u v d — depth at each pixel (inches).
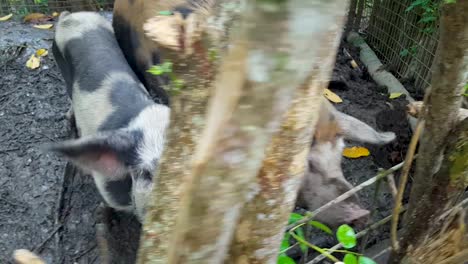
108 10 200.5
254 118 23.1
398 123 159.6
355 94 175.3
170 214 33.9
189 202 25.5
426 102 63.0
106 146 99.4
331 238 121.0
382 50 195.6
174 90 34.6
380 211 128.5
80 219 132.3
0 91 169.8
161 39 36.1
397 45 185.3
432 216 67.4
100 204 131.2
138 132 104.8
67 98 168.2
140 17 138.3
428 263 68.0
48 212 133.5
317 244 119.5
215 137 23.4
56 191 138.9
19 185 140.1
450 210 67.6
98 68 122.6
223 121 23.1
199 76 32.9
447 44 55.6
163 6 126.2
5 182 140.6
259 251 38.9
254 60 21.7
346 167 145.0
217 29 32.8
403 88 174.1
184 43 33.8
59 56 141.4
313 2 20.9
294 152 34.1
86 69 123.6
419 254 69.3
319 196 108.8
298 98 31.0
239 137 23.4
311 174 108.3
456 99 60.0
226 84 22.5
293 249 115.9
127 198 112.7
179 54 33.8
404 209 89.8
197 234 26.5
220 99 22.9
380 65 187.3
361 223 106.6
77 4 182.5
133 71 138.8
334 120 110.8
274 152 33.9
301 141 33.7
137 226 127.1
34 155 148.3
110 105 114.4
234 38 22.7
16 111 163.2
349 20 207.3
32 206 135.0
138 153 102.0
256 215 36.9
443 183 64.4
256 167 25.0
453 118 61.9
